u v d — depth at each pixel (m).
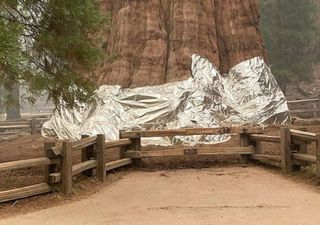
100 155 9.82
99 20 10.14
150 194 8.41
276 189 8.59
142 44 17.19
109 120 15.27
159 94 16.03
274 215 6.56
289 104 27.39
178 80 16.52
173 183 9.53
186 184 9.36
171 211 6.95
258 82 17.28
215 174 10.50
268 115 16.48
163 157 12.87
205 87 16.20
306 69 32.94
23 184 9.00
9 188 8.57
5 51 6.48
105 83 16.73
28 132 23.70
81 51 10.16
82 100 10.98
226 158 12.63
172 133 11.71
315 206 7.13
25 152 13.74
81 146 8.95
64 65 10.40
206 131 11.71
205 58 17.17
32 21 9.66
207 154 11.66
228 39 18.41
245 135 11.94
